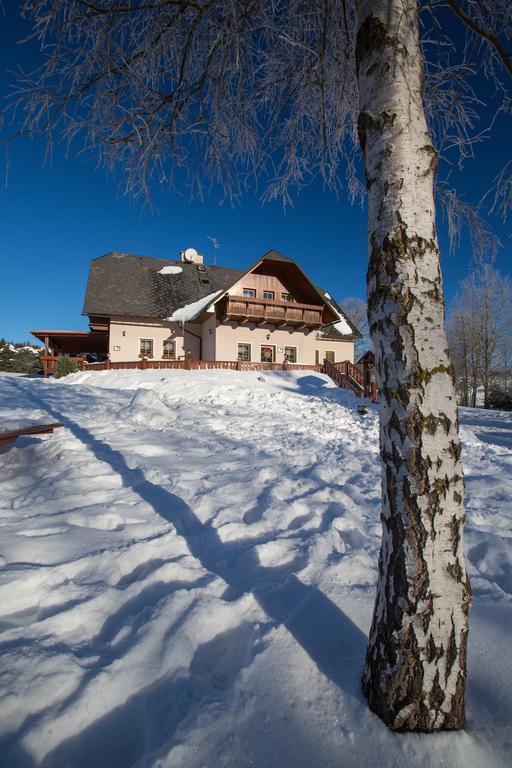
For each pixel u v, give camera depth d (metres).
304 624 1.82
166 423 7.28
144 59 2.98
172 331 22.55
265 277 21.80
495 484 4.45
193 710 1.34
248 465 4.72
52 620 1.84
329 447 6.14
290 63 3.29
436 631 1.30
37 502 3.36
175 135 3.41
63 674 1.49
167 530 2.90
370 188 1.53
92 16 2.65
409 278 1.40
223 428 7.27
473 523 3.41
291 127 3.63
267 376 16.56
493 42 2.32
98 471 4.19
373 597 2.08
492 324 28.39
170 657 1.60
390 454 1.41
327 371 19.75
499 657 1.67
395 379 1.40
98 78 2.98
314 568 2.37
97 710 1.37
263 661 1.59
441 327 1.42
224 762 1.16
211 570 2.40
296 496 3.73
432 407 1.36
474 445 7.09
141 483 3.90
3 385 11.49
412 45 1.53
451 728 1.29
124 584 2.26
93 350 28.72
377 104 1.51
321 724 1.31
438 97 3.13
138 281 24.16
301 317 21.19
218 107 3.49
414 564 1.33
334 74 3.31
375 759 1.20
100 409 8.27
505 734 1.30
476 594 2.24
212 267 28.22
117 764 1.21
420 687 1.28
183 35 3.08
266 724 1.30
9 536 2.69
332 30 3.11
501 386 30.19
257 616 1.92
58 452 4.82
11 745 1.23
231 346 20.94
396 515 1.38
